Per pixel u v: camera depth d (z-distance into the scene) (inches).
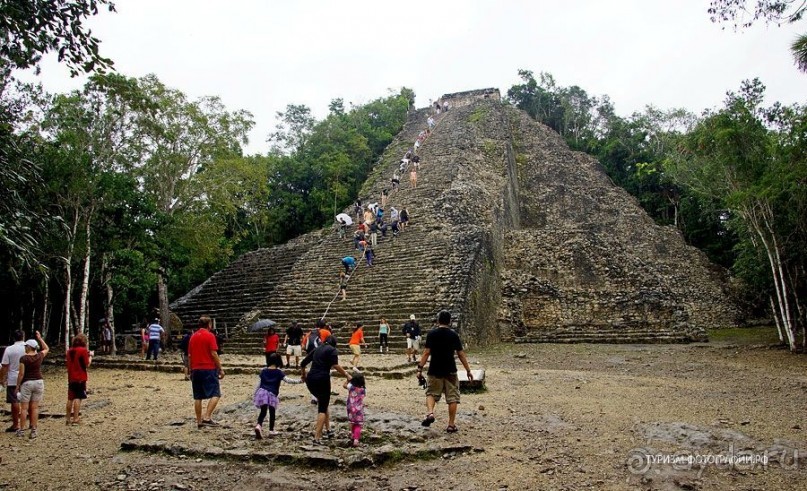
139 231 780.6
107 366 657.6
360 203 1205.7
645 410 351.6
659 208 1705.2
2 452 286.2
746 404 371.6
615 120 2090.3
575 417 330.6
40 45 339.3
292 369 550.9
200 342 316.5
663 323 906.7
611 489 214.2
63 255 695.1
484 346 805.9
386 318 741.3
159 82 879.1
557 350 749.9
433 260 855.7
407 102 2111.2
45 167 643.5
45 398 461.7
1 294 834.8
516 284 982.4
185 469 244.4
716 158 749.9
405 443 266.2
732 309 1218.0
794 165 637.3
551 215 1599.4
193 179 946.1
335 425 299.9
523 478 227.0
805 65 431.8
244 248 1457.9
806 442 270.1
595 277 1029.8
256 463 247.3
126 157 820.6
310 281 906.1
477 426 306.5
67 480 241.3
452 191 1128.8
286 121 1812.3
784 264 752.3
